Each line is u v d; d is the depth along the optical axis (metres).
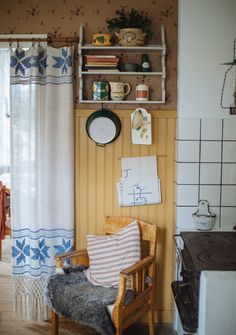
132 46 2.56
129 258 2.41
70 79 2.61
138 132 2.66
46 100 2.62
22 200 2.71
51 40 2.65
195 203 2.60
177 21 2.65
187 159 2.57
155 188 2.73
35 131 2.63
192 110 2.55
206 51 2.51
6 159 4.52
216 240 2.27
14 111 2.63
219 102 2.54
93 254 2.47
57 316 2.38
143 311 2.39
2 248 4.43
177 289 2.24
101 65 2.57
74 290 2.29
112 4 2.65
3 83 4.40
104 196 2.76
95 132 2.67
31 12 2.66
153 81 2.69
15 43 2.66
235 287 1.69
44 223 2.69
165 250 2.78
